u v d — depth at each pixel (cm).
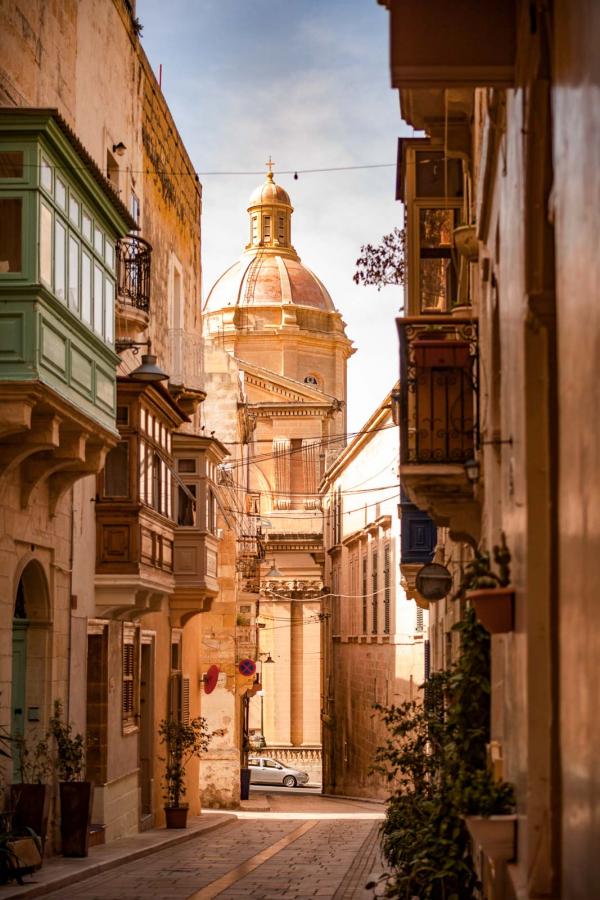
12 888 2328
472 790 1263
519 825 1149
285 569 9594
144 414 3506
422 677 4872
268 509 9675
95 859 2933
